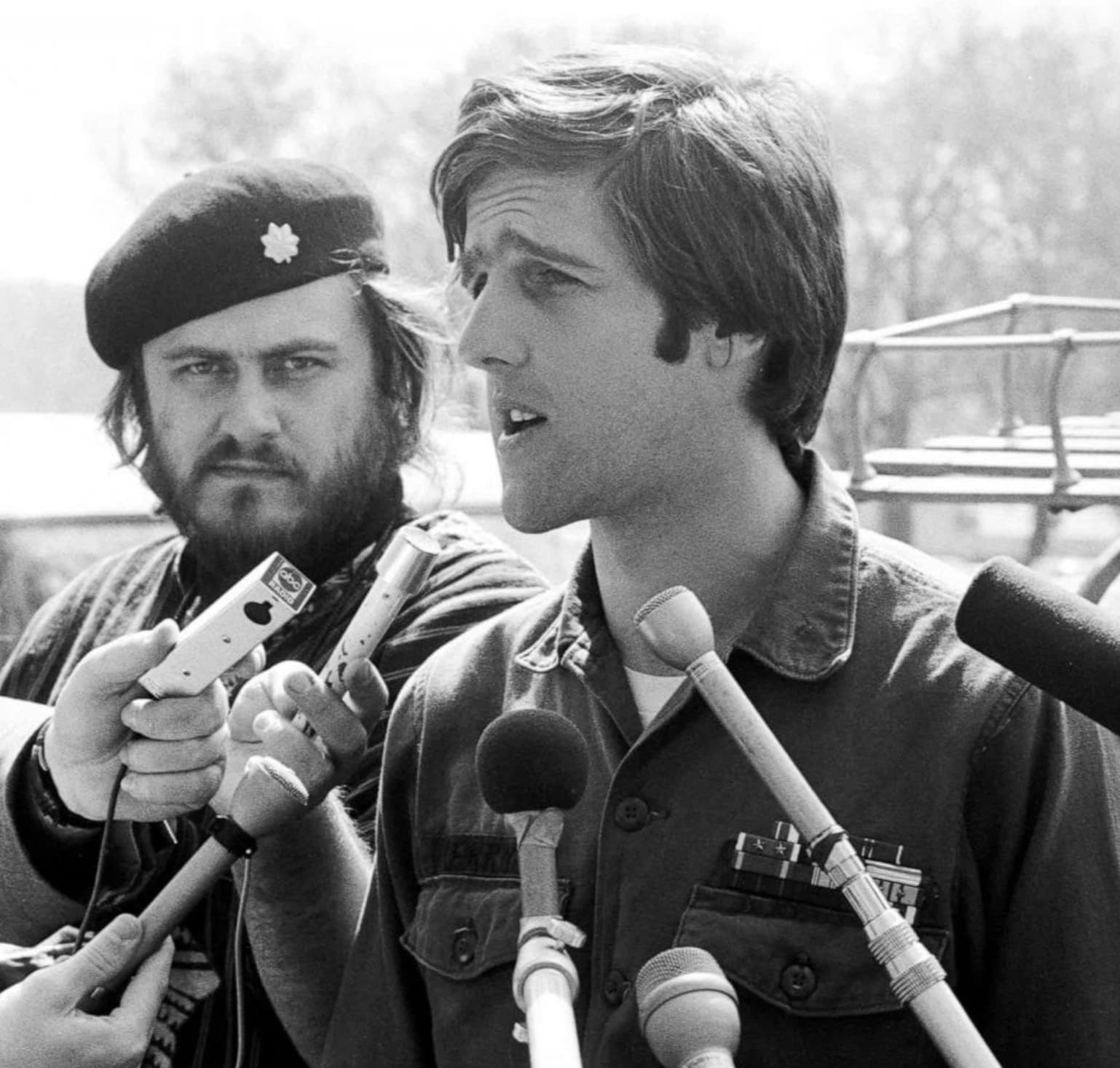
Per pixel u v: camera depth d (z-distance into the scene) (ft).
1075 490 9.37
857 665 6.22
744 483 6.47
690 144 6.21
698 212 6.17
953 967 5.94
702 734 6.24
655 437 6.29
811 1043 5.90
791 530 6.57
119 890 7.50
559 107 6.26
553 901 5.45
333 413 9.86
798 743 6.15
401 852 6.98
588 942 6.31
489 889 6.54
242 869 7.43
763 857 6.05
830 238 6.48
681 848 6.16
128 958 6.81
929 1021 4.89
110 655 6.91
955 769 5.98
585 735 6.54
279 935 7.43
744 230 6.22
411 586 6.95
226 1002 7.82
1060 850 5.92
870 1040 5.87
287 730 6.93
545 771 5.52
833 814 6.02
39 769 7.38
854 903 5.02
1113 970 5.86
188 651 6.82
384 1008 6.96
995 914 6.00
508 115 6.31
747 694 6.24
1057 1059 5.82
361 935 7.16
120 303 9.90
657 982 4.90
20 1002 6.70
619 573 6.56
